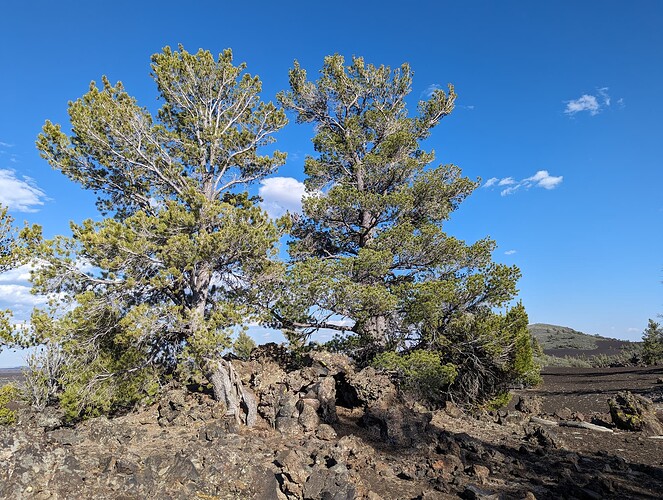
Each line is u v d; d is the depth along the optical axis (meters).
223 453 7.78
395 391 12.74
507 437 12.18
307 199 17.94
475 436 12.30
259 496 6.83
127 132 12.96
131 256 11.25
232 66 14.86
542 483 8.12
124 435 9.57
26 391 13.78
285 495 7.01
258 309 13.66
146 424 11.60
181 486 6.86
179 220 11.55
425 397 14.66
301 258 19.16
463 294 15.70
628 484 8.20
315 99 21.62
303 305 14.43
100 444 8.82
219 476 7.16
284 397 11.70
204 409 11.89
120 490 6.58
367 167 19.19
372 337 16.03
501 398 16.73
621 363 34.53
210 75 14.64
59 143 12.65
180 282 12.62
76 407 11.55
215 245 11.41
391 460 9.19
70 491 6.36
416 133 21.69
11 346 11.66
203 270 12.93
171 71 14.20
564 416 14.98
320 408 11.71
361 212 18.88
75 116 12.30
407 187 18.62
